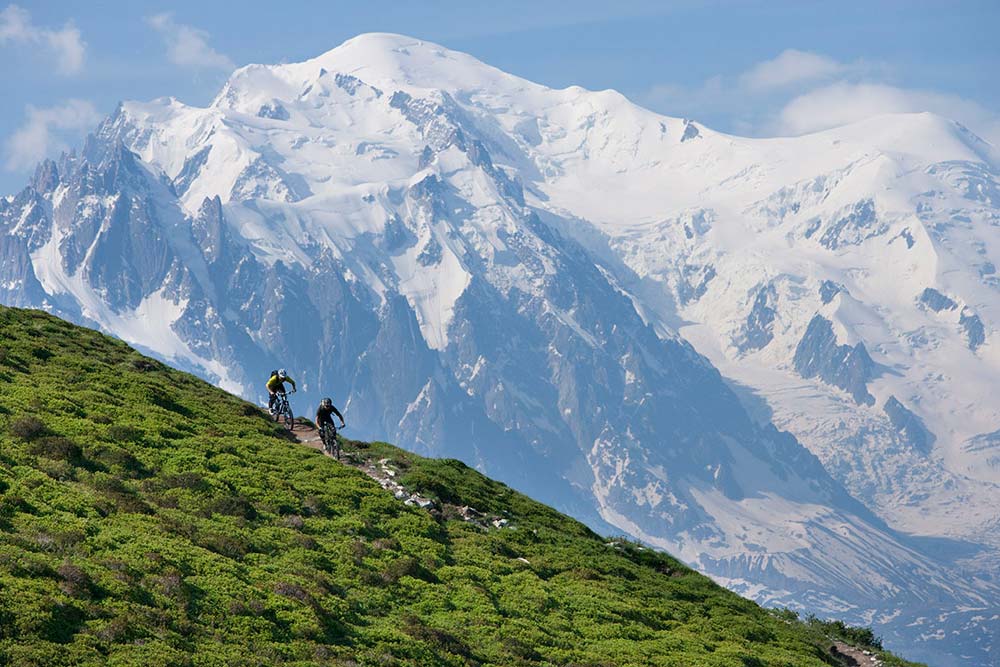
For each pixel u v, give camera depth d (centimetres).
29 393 15888
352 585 12769
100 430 15138
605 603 14550
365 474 17112
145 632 9725
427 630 11838
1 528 11025
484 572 14400
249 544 12825
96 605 9900
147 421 16275
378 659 10806
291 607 11250
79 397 16450
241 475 15038
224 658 9781
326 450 17788
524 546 16400
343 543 13825
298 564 12700
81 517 11956
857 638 18188
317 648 10569
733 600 17488
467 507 17350
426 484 17462
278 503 14475
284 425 19412
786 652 15050
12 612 9225
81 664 8925
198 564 11525
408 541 14700
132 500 12925
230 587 11194
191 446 15800
